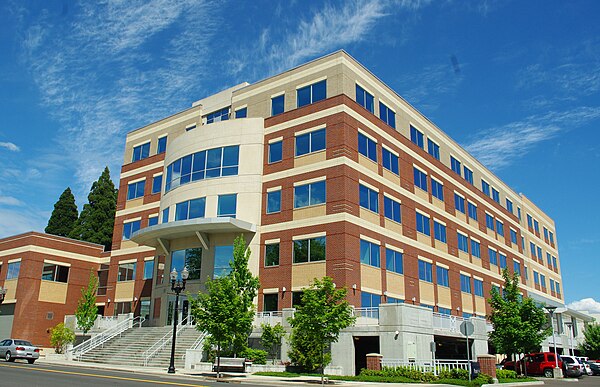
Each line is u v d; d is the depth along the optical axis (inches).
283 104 1552.7
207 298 1064.2
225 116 1736.0
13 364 1088.8
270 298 1393.9
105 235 2746.1
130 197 1974.7
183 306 1498.5
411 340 1090.1
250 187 1494.8
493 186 2353.6
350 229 1320.1
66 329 1640.0
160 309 1583.4
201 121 1809.8
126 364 1234.0
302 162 1439.5
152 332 1408.7
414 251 1587.1
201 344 1214.3
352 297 1268.5
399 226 1537.9
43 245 1957.4
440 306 1667.1
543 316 1440.7
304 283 1336.1
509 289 1478.8
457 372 1060.5
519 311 1421.0
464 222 1969.7
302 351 1111.0
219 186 1514.5
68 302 1988.2
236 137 1546.5
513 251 2413.9
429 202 1740.9
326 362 1088.2
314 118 1450.5
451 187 1924.2
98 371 984.9
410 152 1686.8
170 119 1925.4
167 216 1609.3
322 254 1327.5
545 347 2144.4
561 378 1558.8
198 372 1034.7
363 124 1466.5
